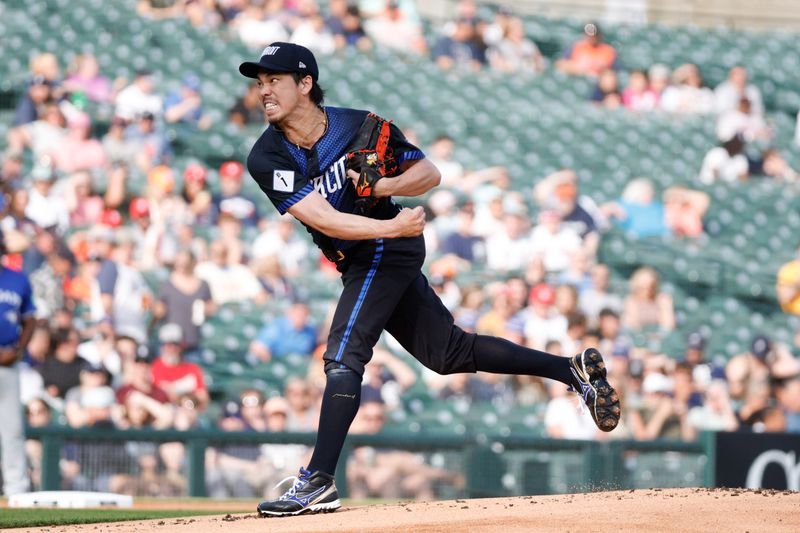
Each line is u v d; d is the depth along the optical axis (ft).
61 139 155.94
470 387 134.31
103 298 130.41
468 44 207.72
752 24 232.73
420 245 48.06
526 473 108.68
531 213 171.73
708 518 41.22
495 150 190.49
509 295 145.48
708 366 148.97
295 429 120.78
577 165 191.52
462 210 160.97
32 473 97.96
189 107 170.81
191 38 184.96
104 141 158.30
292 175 46.44
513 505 45.50
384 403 131.03
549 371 48.80
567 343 143.13
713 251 176.14
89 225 144.97
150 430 100.94
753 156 201.57
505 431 131.23
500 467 108.17
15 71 176.45
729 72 220.84
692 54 221.05
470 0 210.59
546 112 198.49
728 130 201.16
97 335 122.01
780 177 201.67
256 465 102.73
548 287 145.89
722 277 170.19
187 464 101.35
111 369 120.37
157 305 134.10
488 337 48.96
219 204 154.20
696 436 134.41
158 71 180.75
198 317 135.13
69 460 99.09
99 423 115.03
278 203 46.91
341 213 45.96
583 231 163.32
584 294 154.40
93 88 170.50
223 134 170.19
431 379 134.62
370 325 47.24
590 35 216.74
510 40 212.02
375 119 47.37
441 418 130.93
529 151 191.21
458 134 191.72
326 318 142.82
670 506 43.37
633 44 219.82
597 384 48.19
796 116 219.41
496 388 134.72
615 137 195.42
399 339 49.75
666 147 197.88
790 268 172.65
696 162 198.08
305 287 147.74
